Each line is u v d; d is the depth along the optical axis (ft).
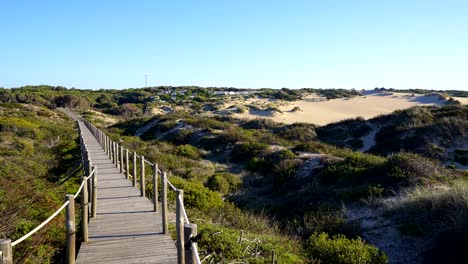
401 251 31.71
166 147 91.25
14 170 52.47
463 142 70.59
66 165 64.75
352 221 37.45
